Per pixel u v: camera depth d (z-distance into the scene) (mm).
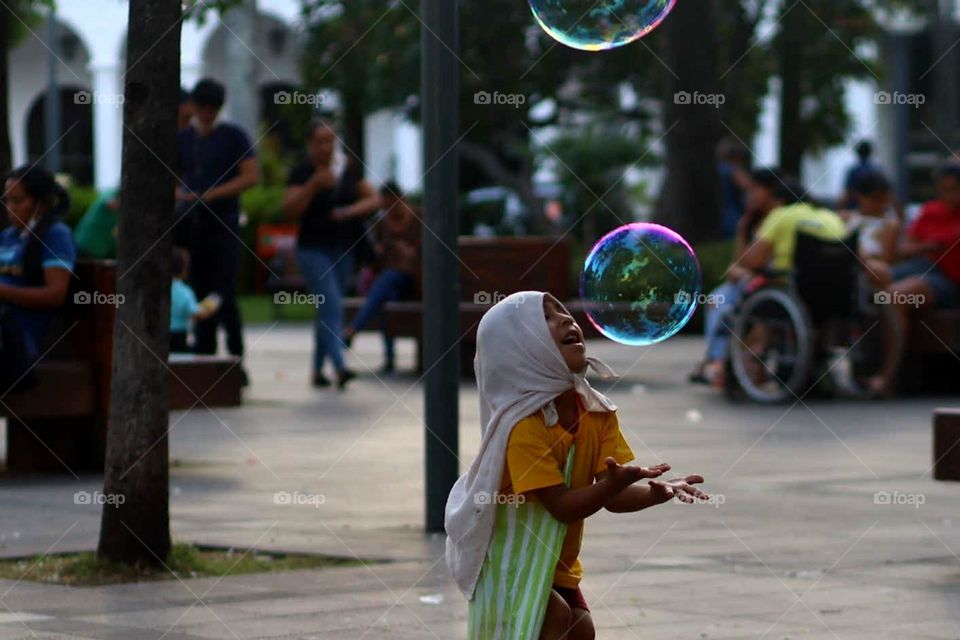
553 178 73500
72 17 85188
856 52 66375
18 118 88875
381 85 55406
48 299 20781
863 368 31219
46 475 21578
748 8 62375
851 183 45406
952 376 32500
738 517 17672
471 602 9750
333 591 13891
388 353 36594
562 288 36781
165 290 14930
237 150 28781
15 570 14836
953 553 15656
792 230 30312
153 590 13977
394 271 36688
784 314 30172
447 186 16688
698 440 24375
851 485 20000
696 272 12094
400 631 12391
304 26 56406
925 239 32375
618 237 12188
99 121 85312
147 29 14852
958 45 52344
